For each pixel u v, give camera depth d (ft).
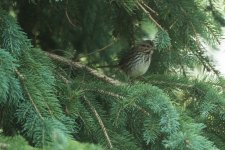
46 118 22.03
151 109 24.73
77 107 24.80
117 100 26.00
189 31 29.19
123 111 25.12
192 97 28.63
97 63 38.06
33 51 25.11
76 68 29.14
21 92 22.59
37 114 22.34
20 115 22.40
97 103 26.05
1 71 21.74
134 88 25.99
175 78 29.58
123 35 35.27
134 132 26.03
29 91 23.08
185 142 22.18
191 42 30.14
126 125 26.00
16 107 24.14
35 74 23.76
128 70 36.68
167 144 22.25
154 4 29.50
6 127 24.90
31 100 22.82
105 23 36.14
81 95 26.11
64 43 37.47
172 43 30.73
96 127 25.09
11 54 23.75
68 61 29.04
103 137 24.79
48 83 23.85
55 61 28.73
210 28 28.89
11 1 33.63
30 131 21.88
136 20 33.58
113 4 32.99
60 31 36.81
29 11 34.86
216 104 26.55
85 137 25.05
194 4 29.32
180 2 28.71
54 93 24.90
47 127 21.21
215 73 30.99
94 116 25.53
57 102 23.50
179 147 22.26
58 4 33.65
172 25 28.81
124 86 26.50
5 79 21.50
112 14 34.30
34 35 36.06
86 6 35.45
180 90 29.14
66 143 18.84
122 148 24.49
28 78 23.41
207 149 22.27
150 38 38.63
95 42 37.86
